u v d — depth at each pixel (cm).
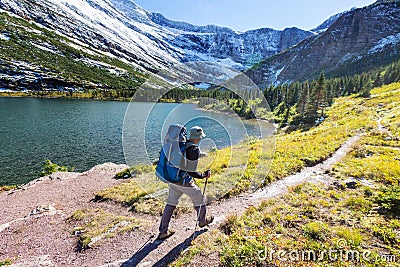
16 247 596
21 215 920
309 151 1272
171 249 481
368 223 520
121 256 481
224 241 473
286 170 962
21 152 3086
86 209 804
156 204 734
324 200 664
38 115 5812
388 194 633
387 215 551
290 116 4434
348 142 1614
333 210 593
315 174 935
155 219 645
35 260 513
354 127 2227
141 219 648
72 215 761
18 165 2622
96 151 3300
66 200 1034
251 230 508
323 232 485
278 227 509
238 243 455
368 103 4200
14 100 8044
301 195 701
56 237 627
